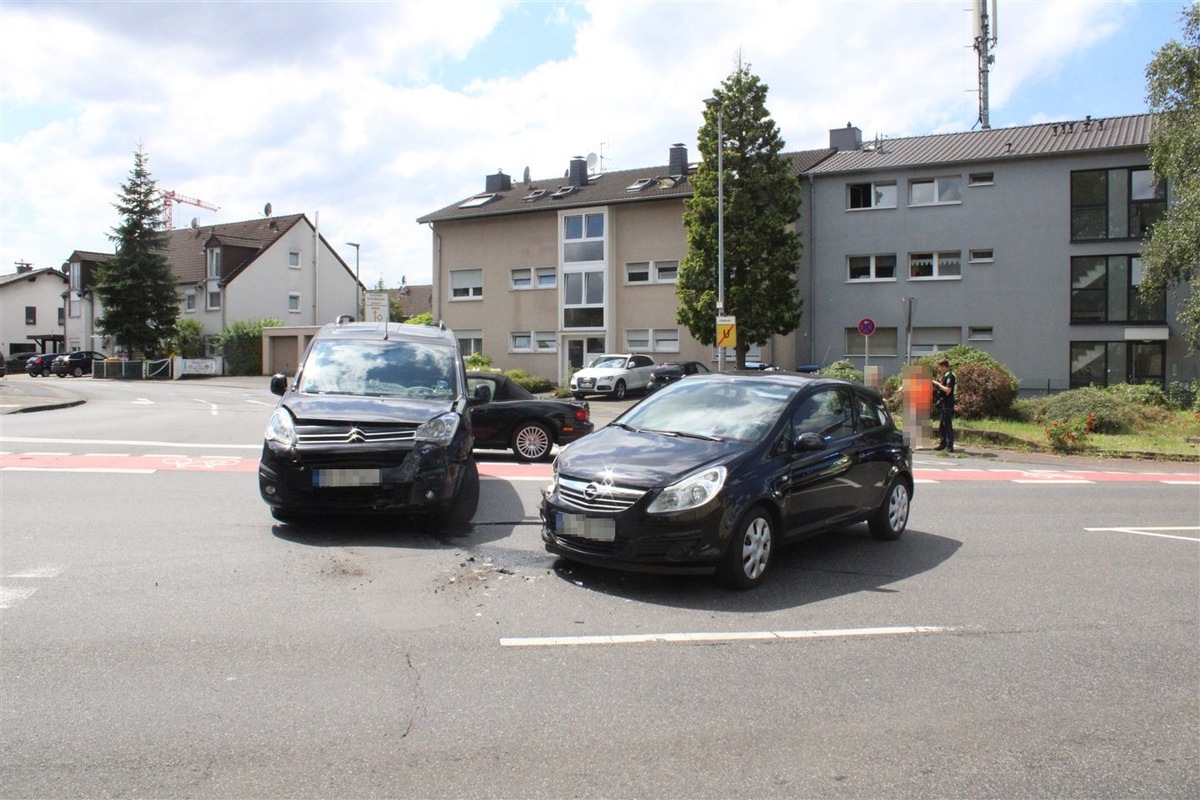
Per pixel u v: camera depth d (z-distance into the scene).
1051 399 23.27
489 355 41.19
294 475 7.83
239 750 3.81
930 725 4.23
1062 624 5.94
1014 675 4.95
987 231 32.31
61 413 22.83
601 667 4.92
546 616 5.84
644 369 32.94
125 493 10.02
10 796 3.38
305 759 3.74
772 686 4.70
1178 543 8.75
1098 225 31.08
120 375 52.09
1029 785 3.64
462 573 6.84
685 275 32.59
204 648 5.05
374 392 9.08
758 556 6.76
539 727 4.11
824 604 6.34
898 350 33.50
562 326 39.16
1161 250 25.58
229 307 56.53
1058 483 13.55
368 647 5.14
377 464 7.87
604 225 38.09
